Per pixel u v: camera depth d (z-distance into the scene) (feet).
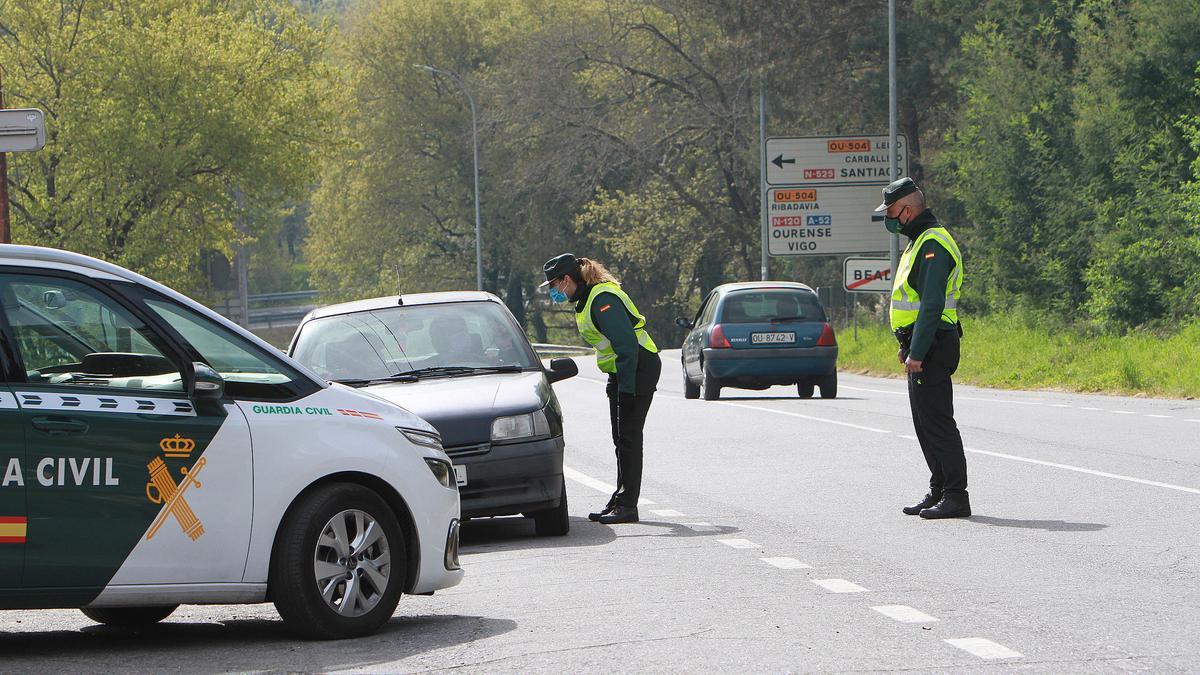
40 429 74.79
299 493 81.05
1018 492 139.23
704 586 96.37
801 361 278.67
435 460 86.89
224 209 531.09
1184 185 327.88
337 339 137.08
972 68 437.99
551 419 124.57
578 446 207.21
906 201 127.03
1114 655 72.38
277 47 558.15
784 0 537.65
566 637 80.18
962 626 80.33
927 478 155.22
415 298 143.74
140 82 486.79
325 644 80.12
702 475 166.20
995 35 410.52
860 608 86.48
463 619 87.86
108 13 488.44
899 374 370.32
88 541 75.56
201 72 499.51
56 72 488.85
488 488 120.88
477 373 133.39
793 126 586.86
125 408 77.15
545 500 122.83
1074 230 377.09
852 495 143.74
